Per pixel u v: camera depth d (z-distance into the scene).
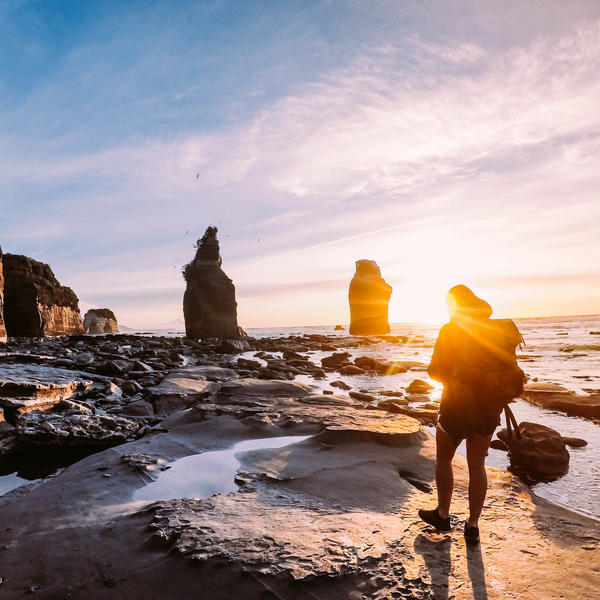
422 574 2.56
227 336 37.50
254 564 2.57
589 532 3.21
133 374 12.16
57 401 7.61
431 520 3.15
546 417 8.15
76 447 5.89
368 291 82.62
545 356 21.27
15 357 12.09
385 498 3.82
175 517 3.19
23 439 5.76
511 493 4.00
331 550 2.76
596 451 5.94
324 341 42.69
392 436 5.43
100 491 3.85
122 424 6.46
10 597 2.40
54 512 3.41
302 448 5.20
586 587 2.46
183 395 8.61
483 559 2.76
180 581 2.47
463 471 4.47
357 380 14.35
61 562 2.71
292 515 3.32
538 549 2.92
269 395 8.77
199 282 37.41
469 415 2.91
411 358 23.20
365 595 2.36
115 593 2.41
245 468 4.48
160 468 4.48
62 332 74.81
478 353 2.97
